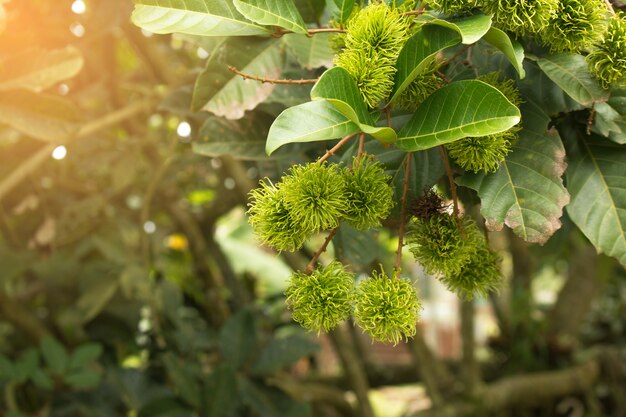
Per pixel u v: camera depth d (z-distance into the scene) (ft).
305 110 1.70
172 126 5.08
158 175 3.99
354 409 5.23
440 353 11.57
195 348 4.42
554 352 6.27
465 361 5.32
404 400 9.07
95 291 4.07
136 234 4.25
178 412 3.56
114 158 4.11
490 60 2.09
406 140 1.76
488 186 1.93
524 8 1.74
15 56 2.66
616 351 6.39
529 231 1.89
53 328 4.75
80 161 4.10
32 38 3.39
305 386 5.06
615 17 1.80
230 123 2.72
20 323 4.42
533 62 2.00
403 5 1.84
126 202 5.18
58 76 2.66
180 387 3.56
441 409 5.02
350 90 1.72
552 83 2.04
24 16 3.48
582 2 1.80
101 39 4.15
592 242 2.02
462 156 1.85
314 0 2.25
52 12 3.75
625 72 1.78
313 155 2.79
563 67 1.86
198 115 2.87
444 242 1.92
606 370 6.25
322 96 1.66
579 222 2.05
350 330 6.28
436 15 1.89
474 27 1.70
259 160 2.78
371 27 1.75
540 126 1.96
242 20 2.03
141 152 4.43
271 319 5.29
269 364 3.96
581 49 1.88
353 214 1.83
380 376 6.11
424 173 2.09
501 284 2.08
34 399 4.08
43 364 4.44
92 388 4.22
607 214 2.03
